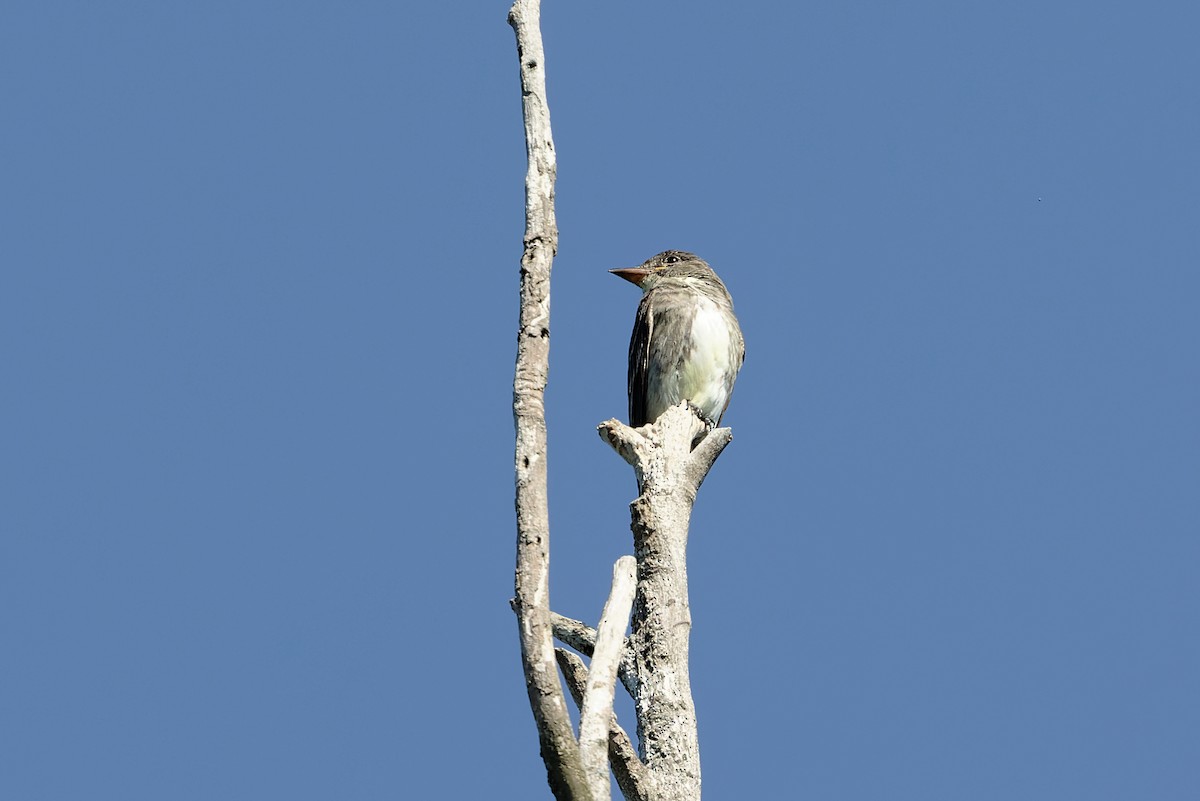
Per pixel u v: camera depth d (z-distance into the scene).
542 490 9.98
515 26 11.62
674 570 11.62
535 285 10.57
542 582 9.75
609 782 9.73
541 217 10.80
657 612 11.41
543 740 9.46
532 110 11.21
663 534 11.79
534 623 9.62
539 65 11.40
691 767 10.73
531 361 10.34
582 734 9.96
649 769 10.68
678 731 10.84
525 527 9.87
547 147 11.08
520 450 10.08
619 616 10.83
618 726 10.49
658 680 11.09
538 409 10.21
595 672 10.36
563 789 9.41
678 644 11.30
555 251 10.80
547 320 10.51
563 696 9.53
